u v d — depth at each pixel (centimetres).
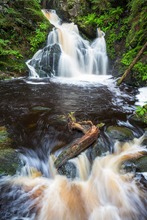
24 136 513
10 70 937
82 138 471
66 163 446
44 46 1061
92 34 1213
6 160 435
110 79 969
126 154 493
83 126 528
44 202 388
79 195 407
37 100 707
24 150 470
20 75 945
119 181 433
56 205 387
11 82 872
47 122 570
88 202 398
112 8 1207
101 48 1130
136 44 945
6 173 418
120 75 939
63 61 1035
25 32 1052
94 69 1102
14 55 970
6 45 971
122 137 530
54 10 1366
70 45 1113
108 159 477
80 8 1300
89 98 743
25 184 414
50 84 877
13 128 541
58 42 1107
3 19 1001
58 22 1299
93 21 1215
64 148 476
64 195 404
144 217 378
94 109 659
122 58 988
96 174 448
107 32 1153
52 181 426
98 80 969
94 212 383
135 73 856
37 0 1285
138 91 816
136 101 733
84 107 669
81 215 378
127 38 1013
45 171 447
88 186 425
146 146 516
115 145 511
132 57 923
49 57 1004
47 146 491
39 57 1010
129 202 401
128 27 1066
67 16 1311
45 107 655
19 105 665
